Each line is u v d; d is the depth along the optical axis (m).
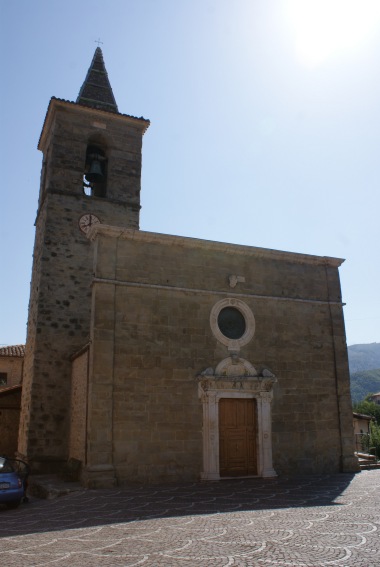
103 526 9.02
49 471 18.70
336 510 10.07
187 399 16.14
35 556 7.03
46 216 21.72
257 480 15.77
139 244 16.88
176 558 6.62
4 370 33.94
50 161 22.72
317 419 18.09
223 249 18.12
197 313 17.05
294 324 18.73
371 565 6.07
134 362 15.72
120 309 16.00
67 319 20.75
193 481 15.48
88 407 15.06
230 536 7.82
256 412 16.98
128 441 15.02
